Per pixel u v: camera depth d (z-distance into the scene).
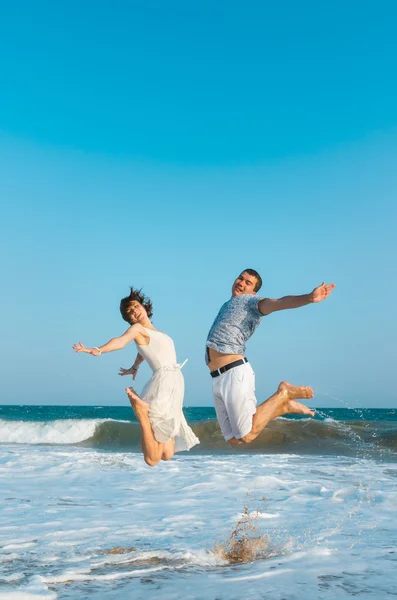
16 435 17.89
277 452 13.99
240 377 4.80
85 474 9.08
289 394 4.81
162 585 3.52
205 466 10.32
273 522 5.59
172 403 4.89
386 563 4.07
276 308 4.71
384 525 5.48
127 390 4.69
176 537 4.88
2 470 9.48
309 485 7.88
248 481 8.29
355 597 3.28
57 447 15.57
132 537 4.87
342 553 4.38
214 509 6.22
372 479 8.76
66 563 4.04
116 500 6.79
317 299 4.45
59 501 6.70
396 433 15.75
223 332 4.89
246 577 3.70
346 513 6.05
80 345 4.47
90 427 18.00
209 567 4.01
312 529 5.27
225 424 4.95
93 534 4.97
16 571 3.81
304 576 3.74
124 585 3.53
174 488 7.76
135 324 4.87
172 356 5.02
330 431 15.91
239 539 4.79
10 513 5.91
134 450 14.55
